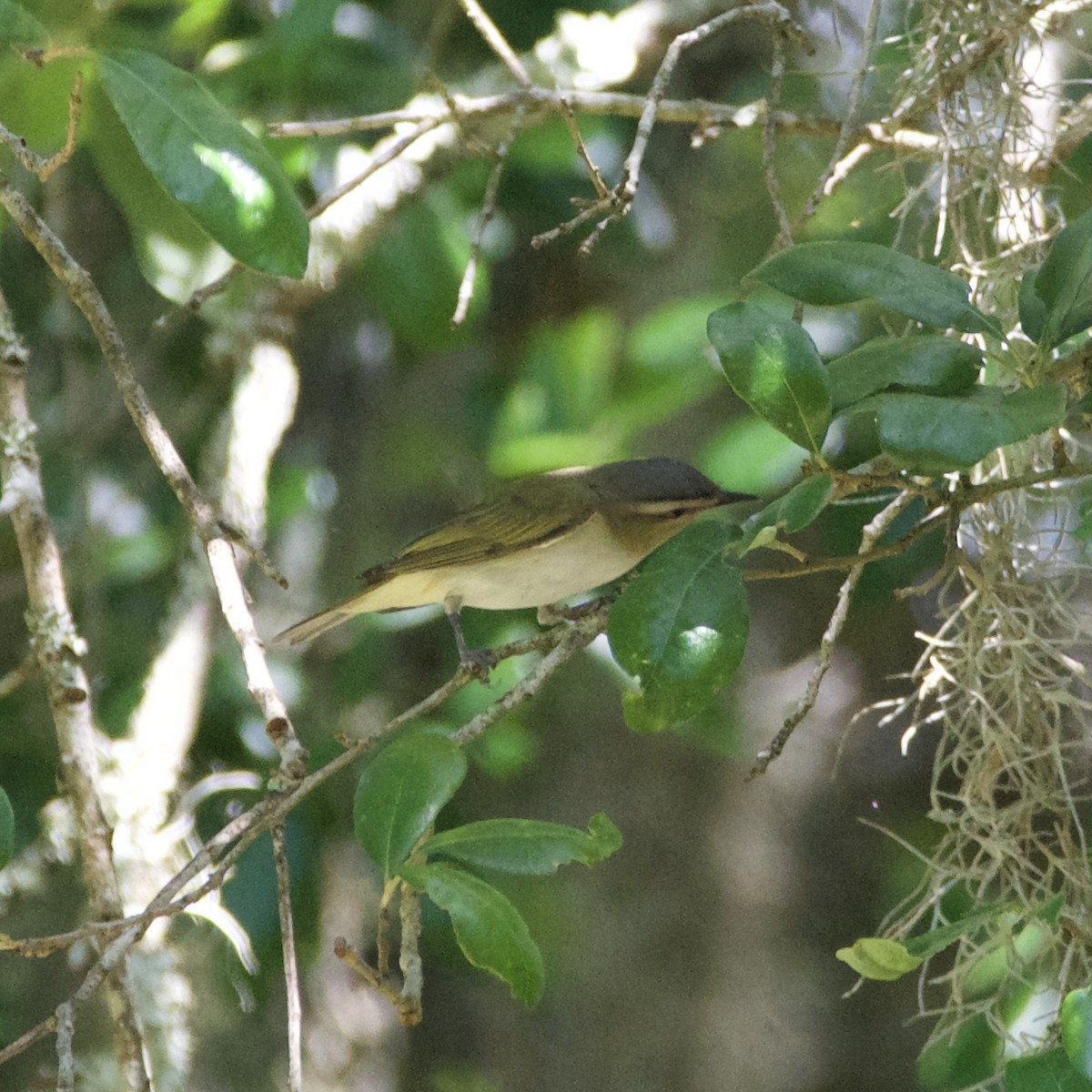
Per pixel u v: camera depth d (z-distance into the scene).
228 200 6.43
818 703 13.41
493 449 12.52
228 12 12.07
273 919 10.77
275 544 13.16
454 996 14.52
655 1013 13.12
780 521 6.14
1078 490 7.95
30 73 8.62
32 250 12.23
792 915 13.16
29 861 10.56
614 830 6.14
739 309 6.20
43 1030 5.41
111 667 11.28
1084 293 6.36
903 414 5.88
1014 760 7.22
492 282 14.18
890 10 10.91
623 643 6.53
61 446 11.99
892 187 11.44
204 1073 11.02
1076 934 6.96
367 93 11.38
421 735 6.18
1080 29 9.30
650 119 7.07
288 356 10.91
